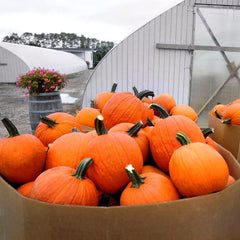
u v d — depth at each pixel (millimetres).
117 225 754
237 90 5609
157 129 1285
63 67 20656
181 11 5234
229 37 5375
